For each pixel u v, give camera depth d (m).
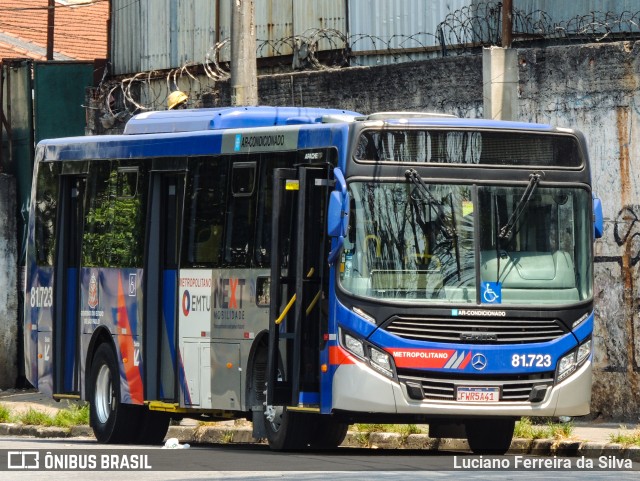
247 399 42.94
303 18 65.50
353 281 39.25
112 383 49.81
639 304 50.53
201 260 45.38
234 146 44.31
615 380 51.03
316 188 40.84
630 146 50.91
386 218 39.59
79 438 55.38
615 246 51.16
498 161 40.69
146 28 73.44
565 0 56.06
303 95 61.38
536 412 39.81
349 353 39.06
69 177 52.97
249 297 42.91
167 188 48.06
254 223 43.03
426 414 39.31
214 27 69.81
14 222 76.38
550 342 40.09
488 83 52.84
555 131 41.34
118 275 49.31
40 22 114.69
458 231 39.94
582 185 41.34
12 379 75.88
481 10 58.50
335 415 40.50
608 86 51.38
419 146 40.12
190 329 45.72
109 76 75.81
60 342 52.62
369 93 58.62
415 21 60.94
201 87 70.38
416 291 39.41
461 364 39.25
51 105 76.31
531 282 40.25
